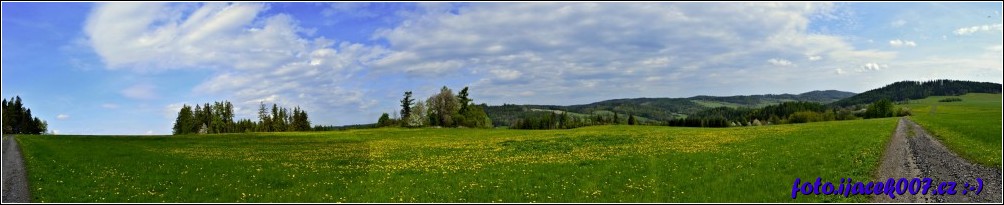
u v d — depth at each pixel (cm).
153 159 3947
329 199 2091
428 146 5412
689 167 2741
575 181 2400
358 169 3141
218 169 3144
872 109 15325
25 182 2652
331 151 4850
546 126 17875
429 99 14400
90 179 2695
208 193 2247
